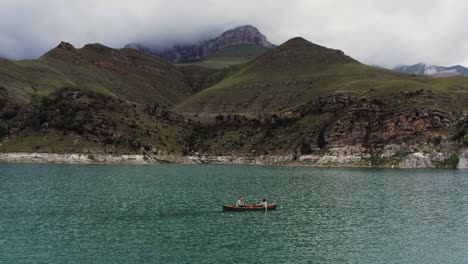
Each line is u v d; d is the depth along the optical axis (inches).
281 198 4591.5
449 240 2945.4
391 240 2933.1
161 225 3277.6
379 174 7337.6
